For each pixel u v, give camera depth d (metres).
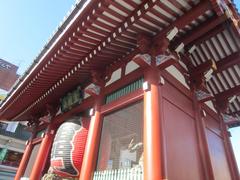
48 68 7.69
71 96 9.11
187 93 6.80
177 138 5.30
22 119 13.76
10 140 24.25
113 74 7.30
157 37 5.95
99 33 5.98
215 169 6.21
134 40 6.36
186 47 7.41
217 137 7.62
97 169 5.77
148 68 5.84
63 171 6.66
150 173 4.17
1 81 30.45
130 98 5.82
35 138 11.33
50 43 6.67
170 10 5.21
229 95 8.60
